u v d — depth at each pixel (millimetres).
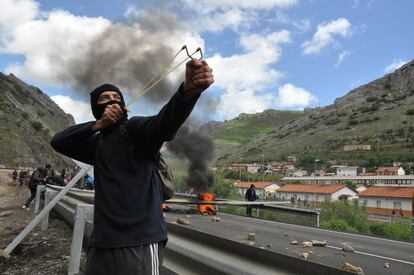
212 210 17312
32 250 7895
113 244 2291
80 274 5750
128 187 2363
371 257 8148
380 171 161125
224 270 3859
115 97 2682
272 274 3400
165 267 4730
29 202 17484
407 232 22641
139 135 2342
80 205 5938
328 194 109250
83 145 2738
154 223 2387
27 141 125375
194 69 2008
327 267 2918
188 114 2125
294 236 11086
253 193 20547
